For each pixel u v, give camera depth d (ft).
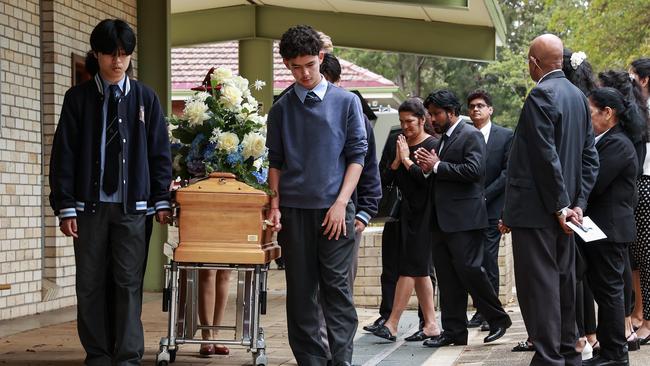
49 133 37.17
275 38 56.65
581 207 23.12
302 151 22.72
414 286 31.58
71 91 22.77
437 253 30.25
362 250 41.22
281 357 26.86
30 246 35.86
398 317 31.45
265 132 25.34
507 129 34.76
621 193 25.49
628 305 28.60
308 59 22.58
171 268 23.77
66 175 22.48
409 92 187.83
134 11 43.47
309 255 22.88
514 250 22.77
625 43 123.24
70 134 22.57
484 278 29.89
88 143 22.52
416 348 29.91
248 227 23.52
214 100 24.91
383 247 33.04
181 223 23.56
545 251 22.49
